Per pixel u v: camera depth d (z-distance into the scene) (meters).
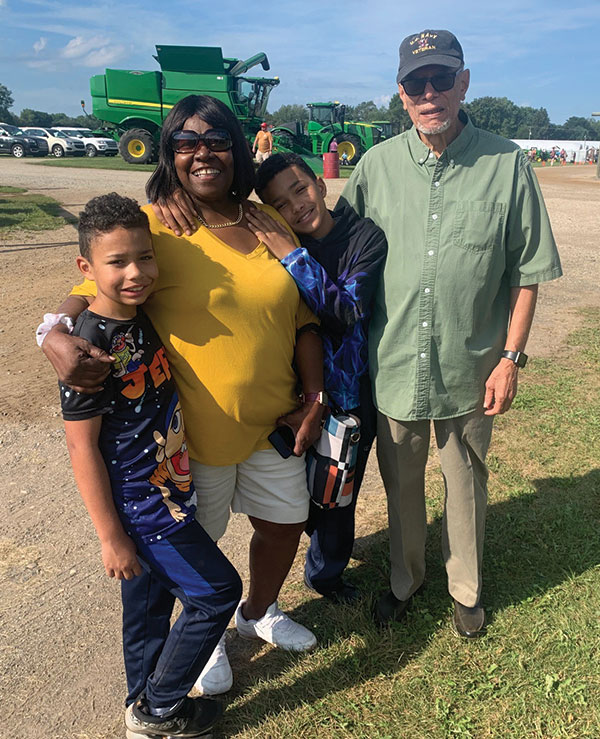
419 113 2.04
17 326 6.13
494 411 2.30
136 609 2.01
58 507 3.49
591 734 2.07
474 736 2.10
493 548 3.07
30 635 2.58
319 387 2.14
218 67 22.00
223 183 1.88
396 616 2.60
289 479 2.15
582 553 3.01
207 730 2.08
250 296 1.87
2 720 2.20
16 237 10.12
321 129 26.42
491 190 2.12
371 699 2.24
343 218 2.24
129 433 1.74
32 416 4.49
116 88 22.47
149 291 1.70
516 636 2.49
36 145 33.88
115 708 2.26
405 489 2.46
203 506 2.09
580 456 3.98
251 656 2.46
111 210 1.60
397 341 2.26
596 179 30.81
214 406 1.92
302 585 2.85
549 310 7.36
